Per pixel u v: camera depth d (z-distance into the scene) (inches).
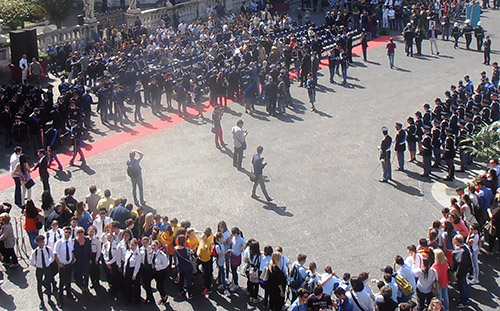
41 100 1170.0
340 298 605.9
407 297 641.0
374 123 1270.9
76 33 1684.3
